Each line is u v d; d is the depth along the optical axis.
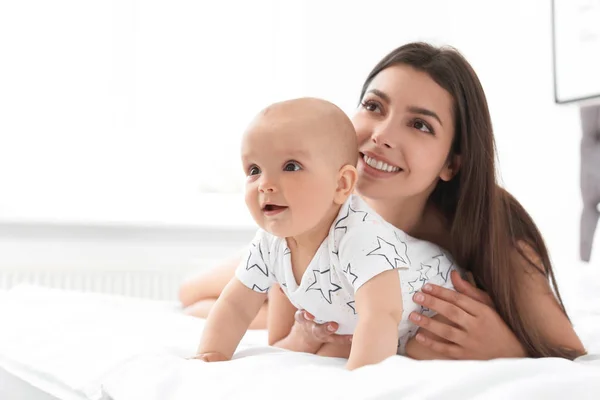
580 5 2.31
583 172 2.28
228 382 0.74
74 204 2.81
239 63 3.19
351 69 3.20
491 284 1.15
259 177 0.93
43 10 2.90
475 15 2.85
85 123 2.97
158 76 3.07
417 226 1.23
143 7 3.04
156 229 2.67
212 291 1.80
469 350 1.08
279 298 1.21
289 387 0.68
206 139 3.13
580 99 2.30
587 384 0.62
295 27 3.24
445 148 1.12
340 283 0.98
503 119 2.71
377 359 0.87
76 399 0.85
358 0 3.20
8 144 2.86
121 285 2.65
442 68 1.11
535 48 2.55
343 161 0.95
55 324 1.14
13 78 2.88
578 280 1.79
